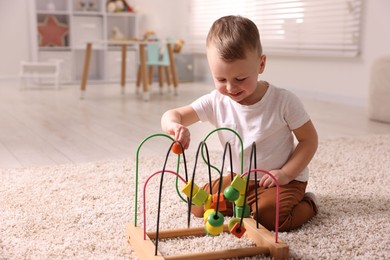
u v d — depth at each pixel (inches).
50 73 160.4
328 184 51.5
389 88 93.8
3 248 34.8
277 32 148.1
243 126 40.7
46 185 50.8
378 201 45.8
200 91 155.0
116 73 189.2
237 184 32.1
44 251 34.3
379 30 113.6
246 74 34.4
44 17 182.5
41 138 80.5
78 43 185.6
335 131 87.1
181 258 31.0
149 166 59.4
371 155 66.2
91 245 35.5
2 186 50.3
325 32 129.2
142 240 33.4
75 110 112.6
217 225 31.6
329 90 130.3
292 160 40.1
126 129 89.1
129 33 198.2
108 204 44.6
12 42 180.1
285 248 32.4
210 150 70.6
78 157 67.1
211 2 181.8
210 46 34.9
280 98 39.9
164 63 138.8
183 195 47.3
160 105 122.1
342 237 36.6
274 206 37.9
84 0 190.2
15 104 121.9
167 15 202.7
